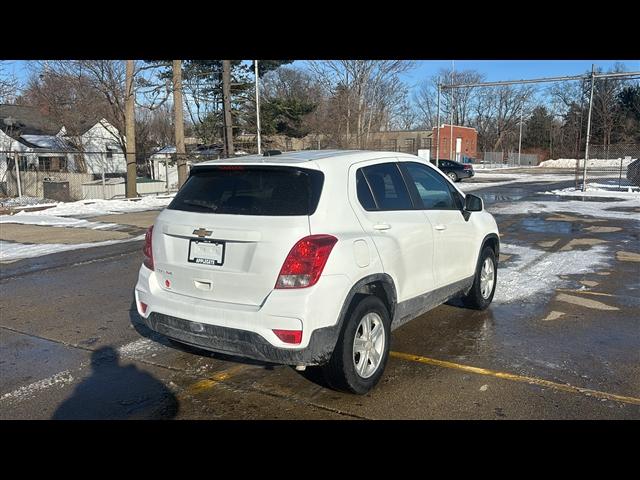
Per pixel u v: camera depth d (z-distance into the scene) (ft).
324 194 12.45
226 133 85.05
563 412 12.11
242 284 12.01
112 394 13.34
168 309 13.10
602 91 223.30
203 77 107.04
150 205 64.39
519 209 55.26
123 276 26.53
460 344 16.56
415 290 15.06
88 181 99.50
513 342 16.69
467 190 82.84
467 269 18.21
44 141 118.83
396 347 16.33
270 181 12.71
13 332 18.15
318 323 11.58
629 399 12.73
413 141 161.79
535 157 225.97
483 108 266.57
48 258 31.19
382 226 13.69
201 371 14.71
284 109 118.32
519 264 28.17
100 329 18.39
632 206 57.52
